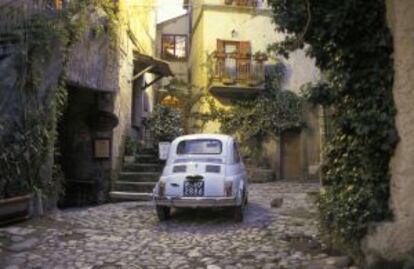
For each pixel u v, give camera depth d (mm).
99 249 8484
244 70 25203
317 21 7457
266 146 25047
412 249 6629
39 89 10789
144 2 23750
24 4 10352
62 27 11414
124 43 18594
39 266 7441
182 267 7508
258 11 26219
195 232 10078
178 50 36812
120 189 16594
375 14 7000
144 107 25531
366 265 6844
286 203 13898
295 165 25250
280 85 25547
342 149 7789
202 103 25781
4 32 9930
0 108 9742
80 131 16938
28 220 10242
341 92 7602
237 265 7535
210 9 26094
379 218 6902
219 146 11789
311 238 9062
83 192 16359
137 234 9812
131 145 19172
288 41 8109
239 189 11055
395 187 6750
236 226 10633
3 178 9719
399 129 6691
